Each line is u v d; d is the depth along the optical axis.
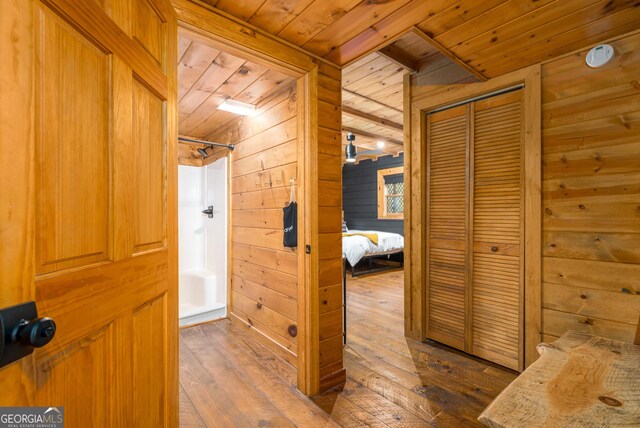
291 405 1.79
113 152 0.84
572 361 1.10
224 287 3.41
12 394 0.54
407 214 2.75
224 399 1.85
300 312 1.94
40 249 0.61
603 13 1.46
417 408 1.75
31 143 0.59
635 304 1.65
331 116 1.98
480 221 2.30
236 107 2.66
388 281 5.03
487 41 1.70
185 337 2.79
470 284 2.36
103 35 0.79
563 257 1.89
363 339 2.72
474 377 2.07
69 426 0.68
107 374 0.81
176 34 1.22
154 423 1.05
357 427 1.60
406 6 1.41
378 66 2.78
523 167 2.06
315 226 1.88
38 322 0.56
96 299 0.77
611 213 1.72
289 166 2.29
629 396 0.88
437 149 2.58
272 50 1.65
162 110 1.13
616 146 1.70
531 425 0.76
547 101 1.93
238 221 3.10
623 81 1.67
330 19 1.52
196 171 4.19
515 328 2.11
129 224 0.91
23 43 0.57
